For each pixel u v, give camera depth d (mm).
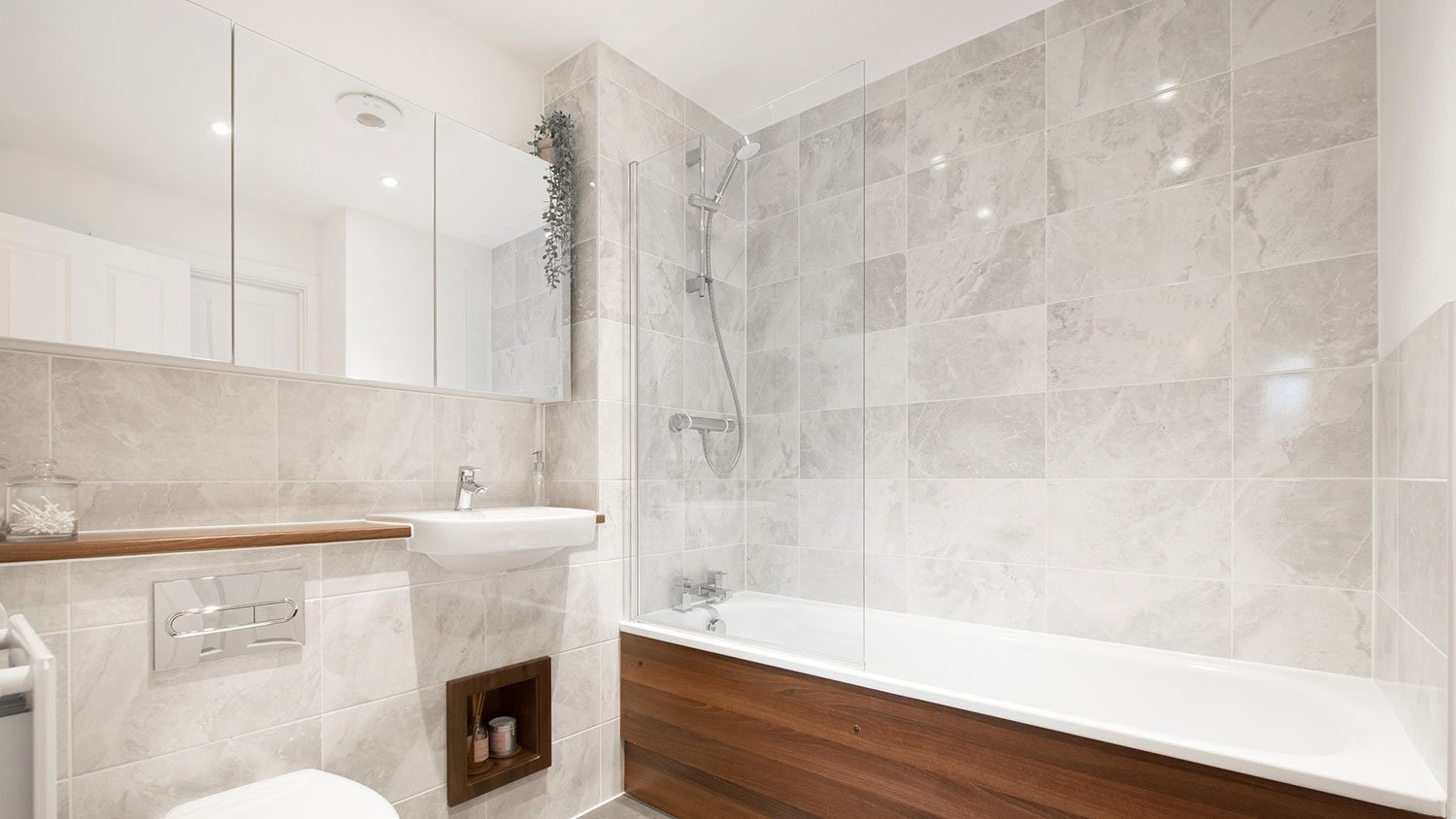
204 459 1720
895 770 1774
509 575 2184
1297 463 1854
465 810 2049
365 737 1848
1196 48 2047
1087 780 1479
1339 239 1810
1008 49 2412
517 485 2475
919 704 1738
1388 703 1583
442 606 2023
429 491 2197
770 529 2148
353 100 1948
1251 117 1951
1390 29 1646
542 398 2369
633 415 2561
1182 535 2021
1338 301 1806
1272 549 1885
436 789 1983
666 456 2438
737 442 2246
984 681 2246
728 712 2158
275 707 1687
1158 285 2084
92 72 1486
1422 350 1324
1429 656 1263
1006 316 2381
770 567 2143
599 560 2449
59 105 1437
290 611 1721
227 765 1604
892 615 2574
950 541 2479
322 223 1857
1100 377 2180
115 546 1349
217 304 1653
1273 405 1892
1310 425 1837
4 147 1366
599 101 2465
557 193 2443
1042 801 1538
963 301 2482
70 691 1401
